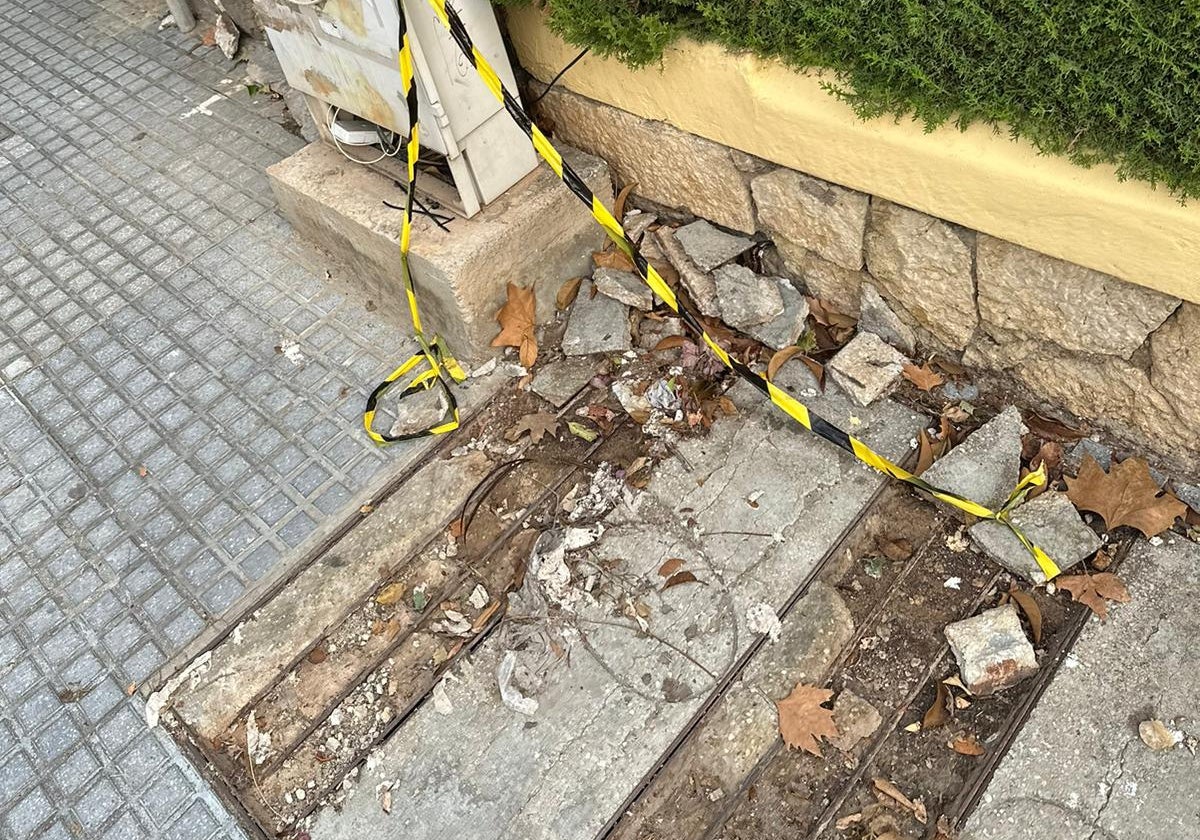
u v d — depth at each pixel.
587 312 3.73
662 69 3.26
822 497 3.13
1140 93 2.33
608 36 3.16
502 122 3.38
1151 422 2.89
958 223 2.86
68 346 4.13
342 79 3.39
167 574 3.32
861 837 2.53
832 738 2.69
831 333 3.58
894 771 2.63
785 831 2.57
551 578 3.07
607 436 3.44
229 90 5.28
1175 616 2.70
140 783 2.88
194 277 4.31
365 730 2.89
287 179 3.92
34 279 4.45
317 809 2.76
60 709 3.06
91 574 3.37
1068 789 2.48
